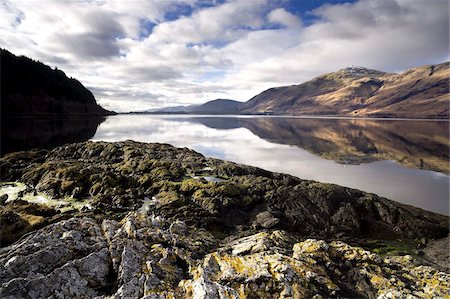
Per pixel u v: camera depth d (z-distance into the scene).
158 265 11.92
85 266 11.21
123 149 48.41
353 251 14.25
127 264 11.57
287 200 30.42
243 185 32.06
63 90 193.00
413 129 153.25
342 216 29.94
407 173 55.31
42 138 81.31
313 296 10.81
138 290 10.48
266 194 31.00
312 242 14.75
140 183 31.67
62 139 82.81
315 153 75.25
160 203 27.69
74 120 153.50
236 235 24.39
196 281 11.02
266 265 12.05
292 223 28.20
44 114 158.62
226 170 39.03
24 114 146.38
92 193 29.05
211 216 26.59
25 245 12.39
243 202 29.27
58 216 22.86
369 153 76.81
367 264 13.48
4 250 12.83
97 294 10.44
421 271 13.35
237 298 10.21
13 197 28.36
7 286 9.61
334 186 33.72
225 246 15.70
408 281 12.65
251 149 79.50
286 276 11.39
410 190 44.22
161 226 16.39
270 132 132.12
